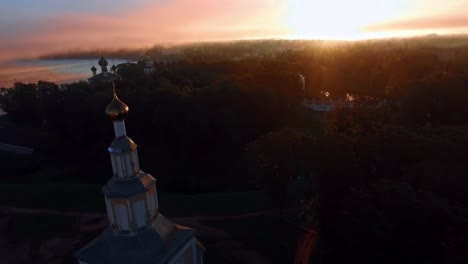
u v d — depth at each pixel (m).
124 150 16.66
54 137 68.06
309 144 29.56
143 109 61.19
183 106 59.41
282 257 29.69
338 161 27.56
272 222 34.25
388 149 28.16
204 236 32.53
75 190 41.72
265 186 31.95
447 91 54.62
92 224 34.72
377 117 44.06
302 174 33.03
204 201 38.91
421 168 25.30
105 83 77.31
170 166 55.69
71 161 60.84
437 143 27.48
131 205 16.66
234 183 50.31
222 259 29.58
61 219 35.53
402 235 21.02
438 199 21.58
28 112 75.94
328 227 28.59
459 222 20.36
